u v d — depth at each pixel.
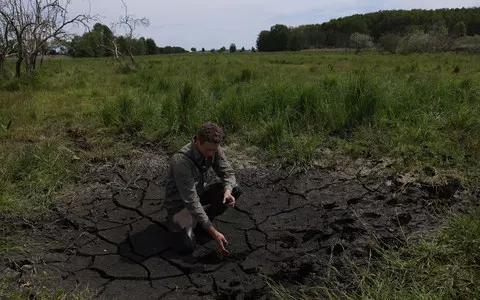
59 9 12.65
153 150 5.11
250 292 2.72
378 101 5.67
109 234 3.38
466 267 2.63
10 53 13.69
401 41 34.75
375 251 3.07
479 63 16.83
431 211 3.61
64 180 4.16
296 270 2.93
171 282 2.82
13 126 5.89
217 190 3.35
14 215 3.50
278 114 5.33
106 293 2.70
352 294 2.59
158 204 3.85
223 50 63.06
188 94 6.04
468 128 5.17
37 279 2.77
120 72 14.71
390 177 4.25
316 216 3.61
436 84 6.59
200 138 2.85
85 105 7.37
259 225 3.49
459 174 4.20
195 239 3.27
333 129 5.38
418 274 2.64
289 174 4.42
